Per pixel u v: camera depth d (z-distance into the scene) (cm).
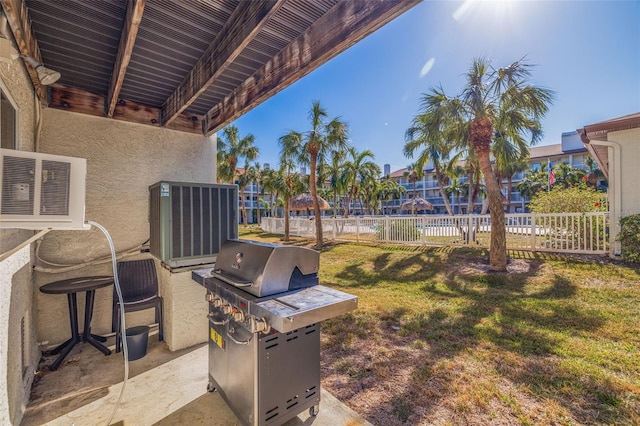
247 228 2467
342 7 190
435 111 623
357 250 948
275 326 142
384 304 428
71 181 146
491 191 604
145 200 352
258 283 167
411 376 240
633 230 568
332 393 219
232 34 207
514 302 416
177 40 237
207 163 398
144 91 325
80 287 262
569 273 532
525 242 732
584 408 197
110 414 197
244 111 312
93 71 281
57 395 219
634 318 346
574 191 790
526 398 208
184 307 291
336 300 166
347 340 312
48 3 189
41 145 291
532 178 2686
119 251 333
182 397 215
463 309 396
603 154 798
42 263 288
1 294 160
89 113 319
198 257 301
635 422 183
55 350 285
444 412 196
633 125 584
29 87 245
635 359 257
